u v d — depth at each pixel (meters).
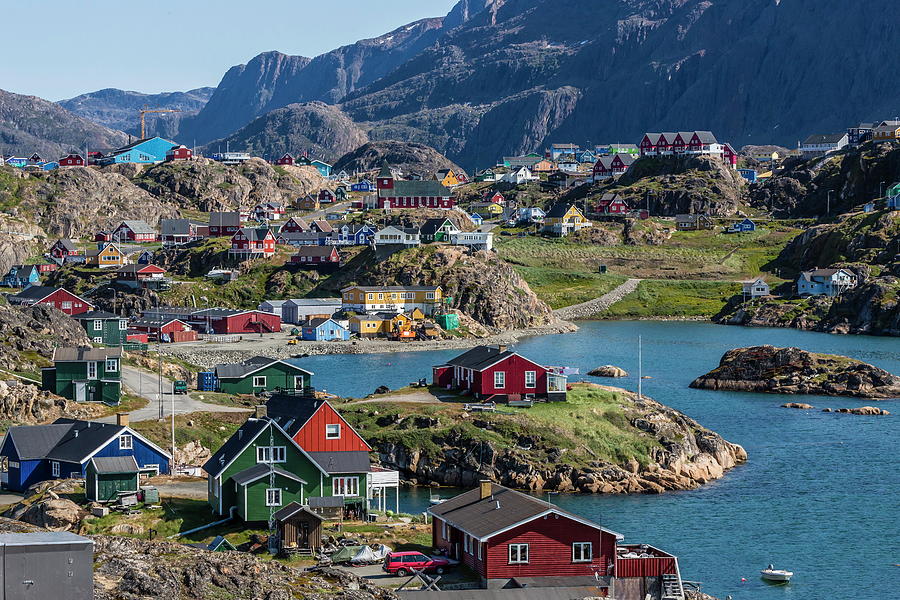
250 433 101.50
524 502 87.00
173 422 133.38
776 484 134.12
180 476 115.38
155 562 67.06
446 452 133.88
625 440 138.75
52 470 113.62
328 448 109.75
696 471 136.50
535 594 78.00
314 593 68.94
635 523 116.44
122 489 102.94
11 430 115.19
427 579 82.38
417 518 105.12
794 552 107.38
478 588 82.19
